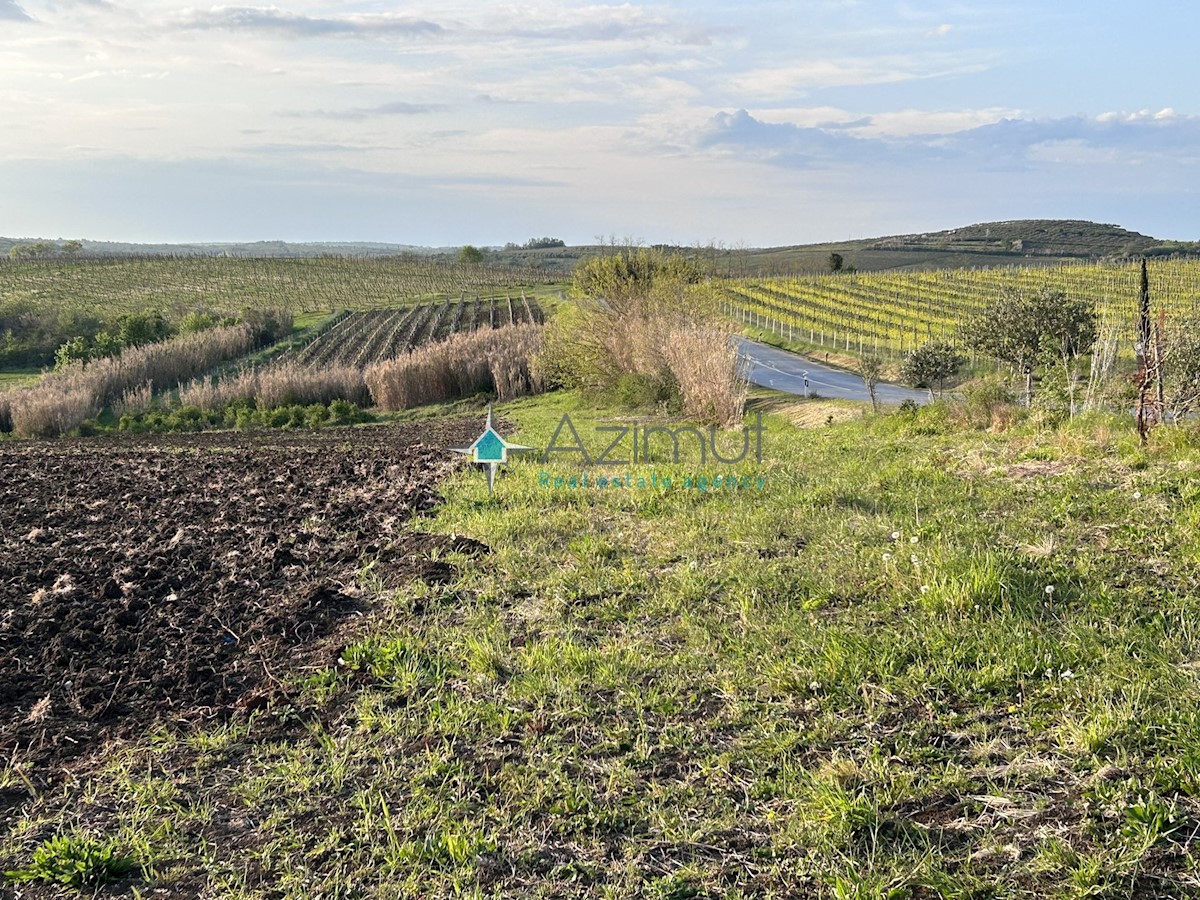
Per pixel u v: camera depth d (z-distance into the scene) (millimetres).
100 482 16156
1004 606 5992
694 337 24047
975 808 4102
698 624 6613
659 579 7777
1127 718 4484
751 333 61656
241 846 4309
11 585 8727
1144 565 6559
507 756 4996
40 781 5023
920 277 79625
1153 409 10922
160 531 11133
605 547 8789
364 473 16047
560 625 6883
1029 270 78125
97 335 61312
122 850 4305
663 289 28578
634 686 5684
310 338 63875
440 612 7379
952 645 5629
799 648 5906
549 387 39094
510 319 67938
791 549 8211
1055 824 3891
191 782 4926
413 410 39125
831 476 11164
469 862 4051
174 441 28562
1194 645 5199
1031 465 10375
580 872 3971
